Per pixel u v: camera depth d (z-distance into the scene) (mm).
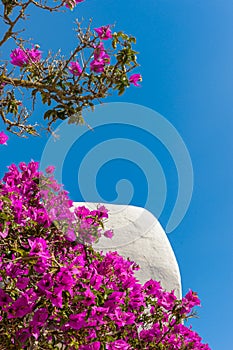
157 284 3947
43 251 2648
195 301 3764
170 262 5379
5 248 3062
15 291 2727
